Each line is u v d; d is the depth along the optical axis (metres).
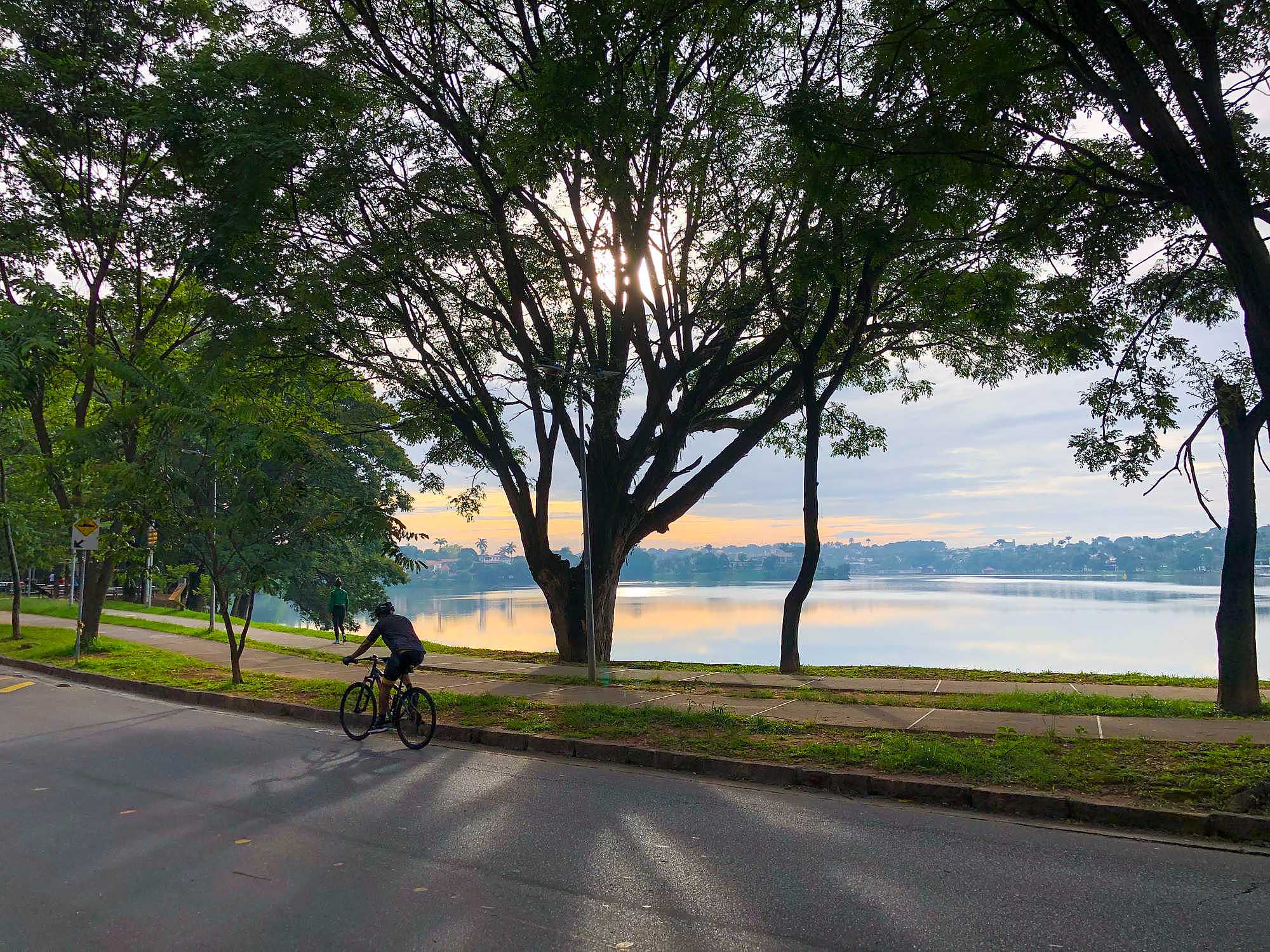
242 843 6.27
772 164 15.70
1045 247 12.24
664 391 20.08
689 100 17.27
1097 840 6.43
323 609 49.78
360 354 19.41
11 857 5.95
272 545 16.39
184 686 15.54
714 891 5.28
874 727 10.45
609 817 7.09
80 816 7.08
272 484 16.05
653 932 4.64
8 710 13.54
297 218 17.38
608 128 13.38
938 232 13.29
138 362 17.28
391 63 17.38
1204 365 11.77
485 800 7.69
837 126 11.38
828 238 12.97
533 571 21.38
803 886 5.38
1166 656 54.34
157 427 16.05
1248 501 12.28
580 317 19.91
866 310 18.03
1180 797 7.07
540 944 4.48
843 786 8.12
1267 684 15.48
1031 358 18.36
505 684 15.78
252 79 15.60
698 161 16.97
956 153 10.50
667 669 19.52
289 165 15.55
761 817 7.10
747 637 71.12
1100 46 8.20
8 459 22.94
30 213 20.72
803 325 18.94
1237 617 12.05
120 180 20.75
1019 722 10.58
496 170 17.27
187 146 15.92
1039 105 11.15
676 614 100.62
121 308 22.22
